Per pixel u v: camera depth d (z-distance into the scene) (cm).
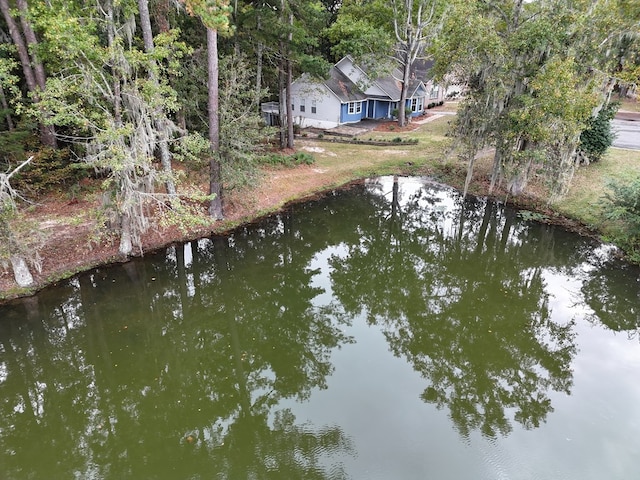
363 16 2958
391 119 3253
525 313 1101
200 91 1600
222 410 813
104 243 1252
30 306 1037
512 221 1600
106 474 667
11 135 1227
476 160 2161
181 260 1305
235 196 1644
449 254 1491
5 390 838
